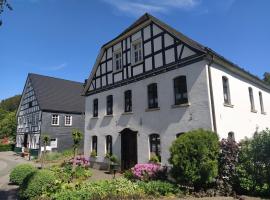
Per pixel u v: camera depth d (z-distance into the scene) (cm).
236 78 1569
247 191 1070
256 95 1848
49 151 3106
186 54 1392
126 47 1856
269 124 1975
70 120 3459
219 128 1270
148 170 1264
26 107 3812
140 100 1659
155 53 1593
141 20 1714
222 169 1119
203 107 1268
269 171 1047
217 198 973
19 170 1377
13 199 1074
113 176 1578
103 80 2081
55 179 1081
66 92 3738
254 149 1091
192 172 1028
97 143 2064
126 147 1736
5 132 4900
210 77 1291
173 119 1411
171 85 1452
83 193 933
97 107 2155
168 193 1017
